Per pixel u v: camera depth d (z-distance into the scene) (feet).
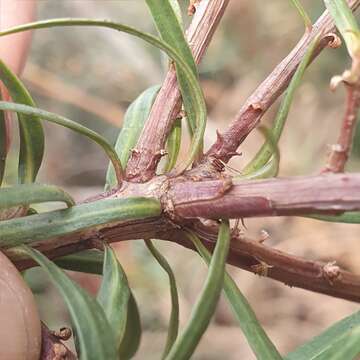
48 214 0.42
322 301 1.51
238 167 1.49
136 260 1.48
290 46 1.82
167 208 0.44
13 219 0.42
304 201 0.38
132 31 0.42
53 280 0.38
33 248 0.44
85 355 0.35
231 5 1.84
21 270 0.49
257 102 0.48
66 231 0.42
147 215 0.43
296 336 1.49
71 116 1.80
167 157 0.49
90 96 1.73
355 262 1.39
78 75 1.83
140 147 0.48
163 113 0.49
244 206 0.40
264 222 1.51
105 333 0.36
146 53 1.76
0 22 0.90
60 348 0.47
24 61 0.93
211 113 1.77
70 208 0.42
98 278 1.21
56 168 1.79
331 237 1.42
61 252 0.46
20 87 0.46
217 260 0.37
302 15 0.49
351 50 0.37
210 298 0.36
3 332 0.46
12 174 1.25
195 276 1.52
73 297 0.37
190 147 0.46
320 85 1.70
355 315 0.44
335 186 0.37
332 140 1.64
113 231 0.46
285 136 1.68
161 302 1.49
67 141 1.85
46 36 1.86
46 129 1.84
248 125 0.48
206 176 0.46
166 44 0.43
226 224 0.41
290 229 1.49
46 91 1.70
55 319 1.38
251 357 1.47
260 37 1.83
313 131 1.66
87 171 1.82
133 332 0.56
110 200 0.43
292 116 1.70
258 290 1.53
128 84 1.79
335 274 0.48
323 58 1.69
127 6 1.76
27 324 0.46
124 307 0.41
